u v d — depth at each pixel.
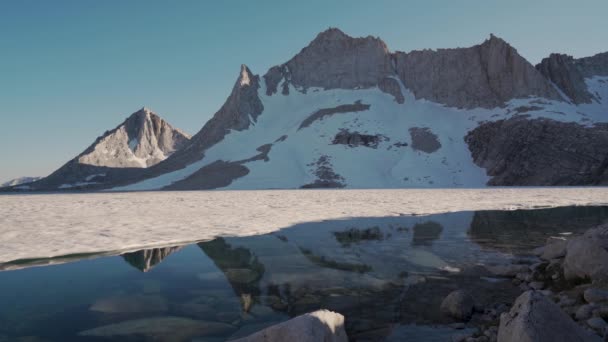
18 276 8.70
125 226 16.75
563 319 4.26
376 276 8.46
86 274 8.84
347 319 5.89
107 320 5.94
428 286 7.61
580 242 7.20
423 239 13.30
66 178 136.25
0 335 5.35
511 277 8.27
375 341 5.09
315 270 9.05
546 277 7.63
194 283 8.04
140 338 5.26
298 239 13.39
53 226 16.78
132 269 9.31
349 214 21.61
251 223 17.70
